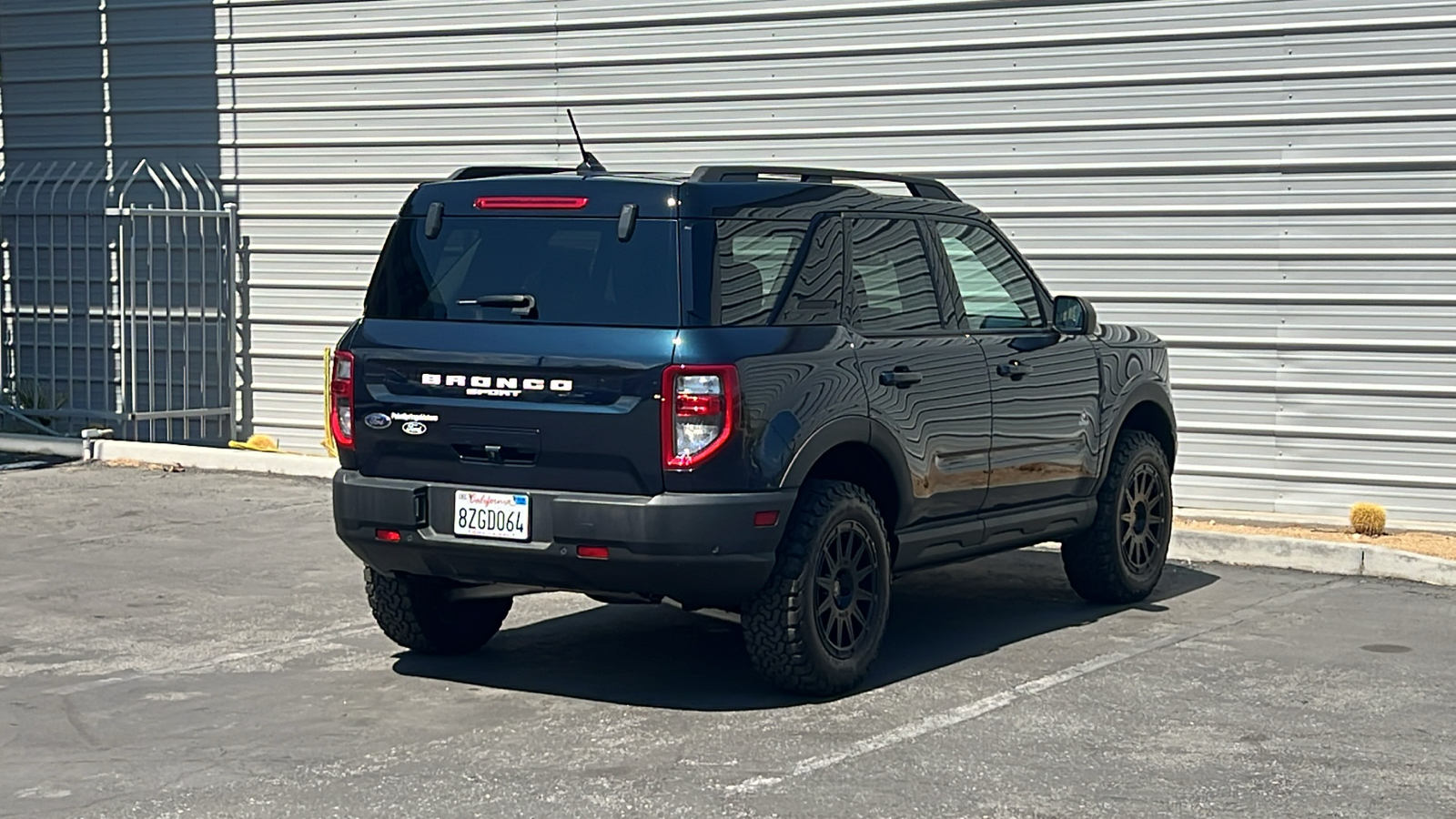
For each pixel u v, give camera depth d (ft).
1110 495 28.66
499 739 20.68
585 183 22.02
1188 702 22.58
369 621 27.55
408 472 22.43
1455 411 35.81
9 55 50.75
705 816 17.69
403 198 45.98
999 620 28.17
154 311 49.55
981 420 25.34
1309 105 36.35
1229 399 37.65
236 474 43.57
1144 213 37.96
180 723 21.39
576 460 21.25
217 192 48.32
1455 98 35.12
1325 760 19.89
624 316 21.35
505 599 25.34
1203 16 37.06
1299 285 36.78
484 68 44.75
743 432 21.06
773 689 23.17
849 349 22.95
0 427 49.55
